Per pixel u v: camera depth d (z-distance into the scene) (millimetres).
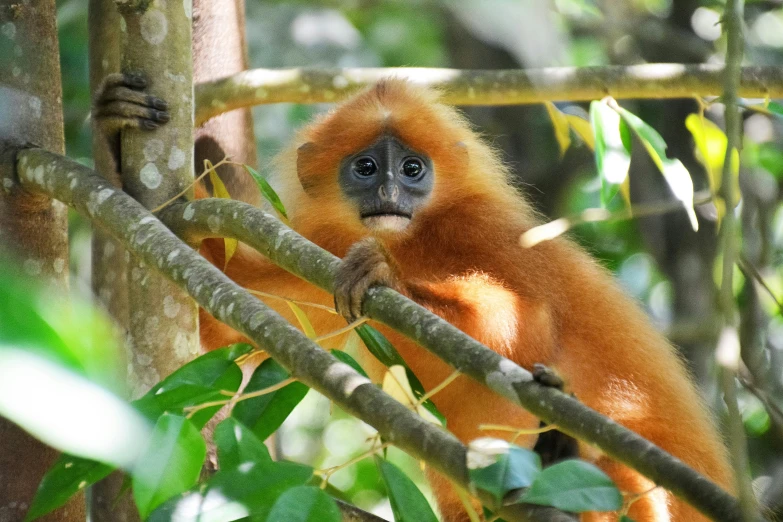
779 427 6789
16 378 1974
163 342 5730
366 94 8195
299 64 14812
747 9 13547
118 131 6016
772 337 12062
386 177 7934
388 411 3787
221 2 8977
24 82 6094
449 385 7367
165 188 5875
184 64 6004
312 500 3518
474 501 7527
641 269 14016
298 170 8383
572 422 3588
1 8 6109
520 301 7164
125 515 7137
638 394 7664
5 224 5914
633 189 13102
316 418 13125
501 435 7383
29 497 5875
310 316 7730
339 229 8320
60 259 6191
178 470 3455
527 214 8352
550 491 3545
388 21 15406
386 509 10609
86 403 2074
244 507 3707
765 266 10734
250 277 7598
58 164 5645
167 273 4777
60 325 2053
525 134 14086
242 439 4035
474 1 13930
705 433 7922
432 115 8117
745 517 3172
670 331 11430
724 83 5570
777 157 12250
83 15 12430
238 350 4727
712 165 7254
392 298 4348
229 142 8734
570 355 7605
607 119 5953
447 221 7945
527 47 13969
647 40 13820
